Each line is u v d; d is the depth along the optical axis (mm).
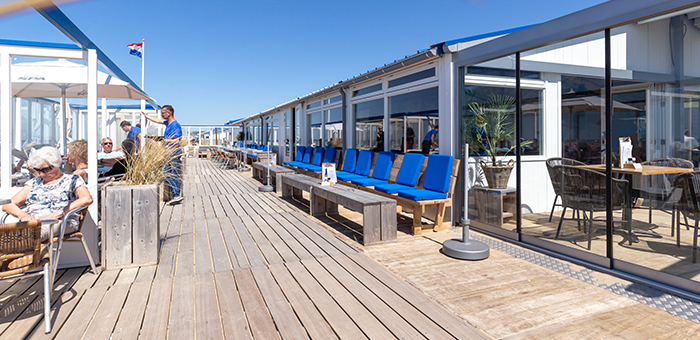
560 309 2594
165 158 4375
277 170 8039
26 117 7902
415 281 3100
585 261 3465
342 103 8328
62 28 2740
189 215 5734
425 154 5586
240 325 2395
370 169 6602
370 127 7277
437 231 4750
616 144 3283
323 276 3188
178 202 6781
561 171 3785
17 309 2586
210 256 3738
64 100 6809
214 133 27000
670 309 2576
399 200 4871
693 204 2871
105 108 7902
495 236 4453
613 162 3307
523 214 4148
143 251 3428
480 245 3820
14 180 6148
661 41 3170
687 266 2879
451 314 2504
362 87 7465
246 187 9062
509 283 3045
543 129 3992
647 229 3123
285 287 2963
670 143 3195
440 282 3074
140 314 2533
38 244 2303
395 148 6418
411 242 4250
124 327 2367
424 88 5555
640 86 3316
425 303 2660
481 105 4578
